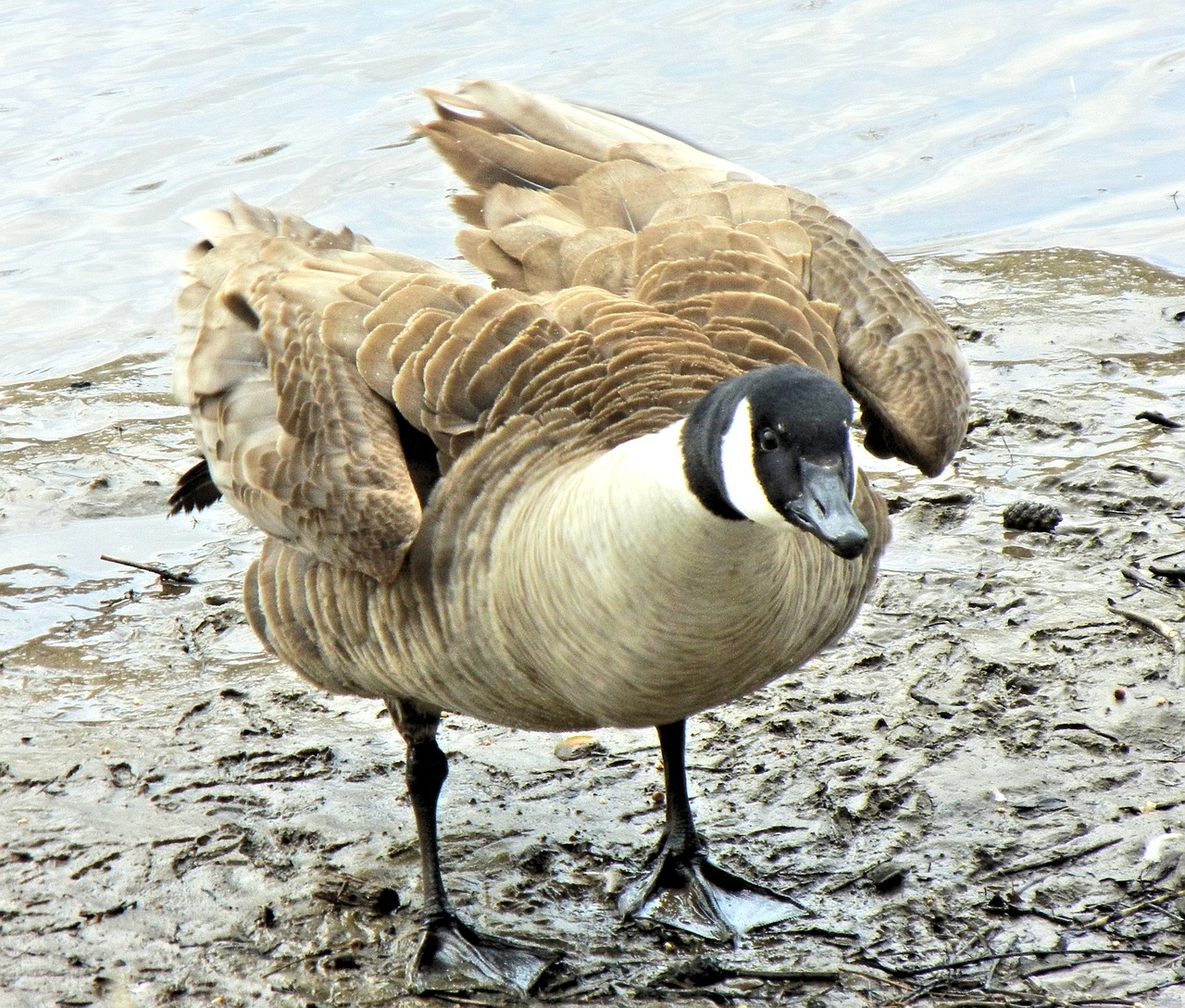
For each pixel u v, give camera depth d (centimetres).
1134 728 1161
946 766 1143
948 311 1967
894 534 1484
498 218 1197
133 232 2214
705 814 1123
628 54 2661
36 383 1950
